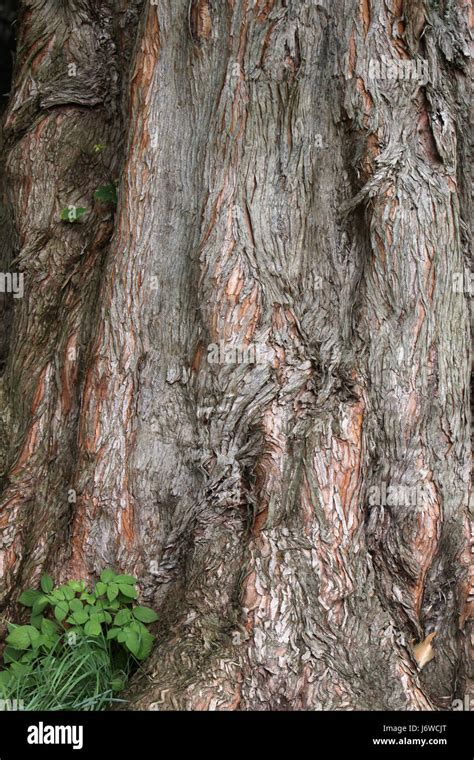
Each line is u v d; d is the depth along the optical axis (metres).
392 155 4.72
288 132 4.75
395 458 4.66
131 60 5.15
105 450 4.70
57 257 5.58
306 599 4.29
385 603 4.53
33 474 5.09
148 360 4.78
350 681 4.18
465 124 5.37
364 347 4.73
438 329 4.77
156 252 4.84
